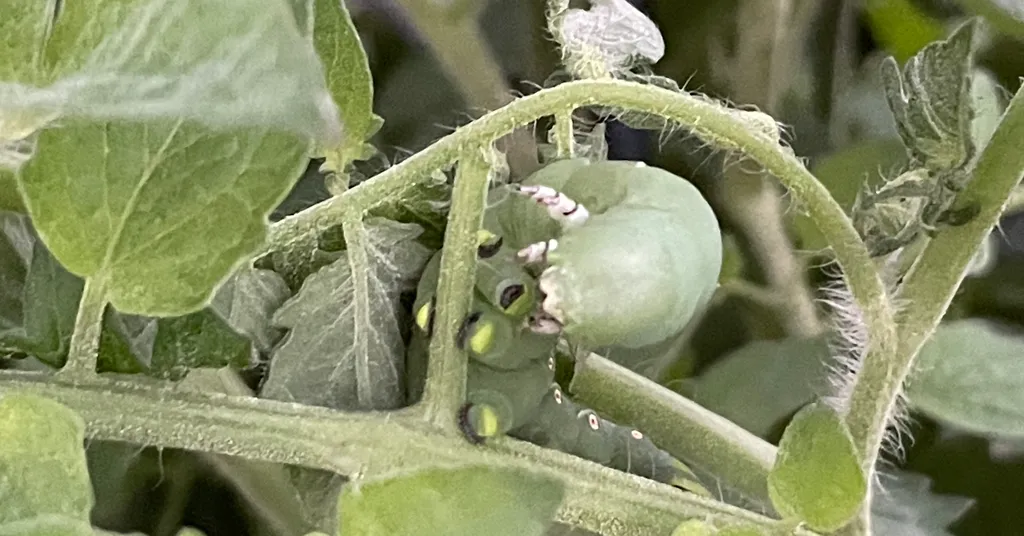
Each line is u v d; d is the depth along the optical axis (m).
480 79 0.19
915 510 0.17
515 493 0.11
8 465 0.11
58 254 0.11
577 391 0.15
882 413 0.13
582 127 0.17
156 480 0.15
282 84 0.10
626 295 0.12
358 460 0.12
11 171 0.12
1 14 0.10
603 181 0.13
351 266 0.13
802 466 0.12
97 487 0.14
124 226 0.11
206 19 0.10
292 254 0.14
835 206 0.12
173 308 0.11
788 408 0.18
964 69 0.13
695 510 0.13
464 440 0.12
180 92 0.10
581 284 0.12
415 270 0.14
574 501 0.12
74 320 0.12
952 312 0.19
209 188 0.11
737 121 0.12
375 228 0.14
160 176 0.11
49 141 0.11
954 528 0.19
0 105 0.10
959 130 0.13
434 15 0.19
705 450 0.15
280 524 0.16
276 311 0.13
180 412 0.12
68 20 0.10
